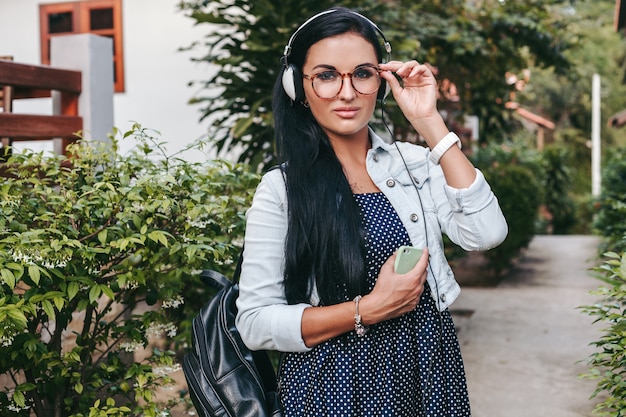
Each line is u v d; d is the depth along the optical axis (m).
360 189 1.69
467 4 7.45
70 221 2.46
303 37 1.66
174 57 7.30
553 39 7.39
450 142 1.62
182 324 3.35
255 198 1.68
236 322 1.68
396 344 1.62
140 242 2.27
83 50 4.05
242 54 4.92
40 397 2.52
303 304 1.60
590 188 30.64
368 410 1.58
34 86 3.74
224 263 2.77
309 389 1.60
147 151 2.79
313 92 1.65
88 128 4.05
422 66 1.66
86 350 2.63
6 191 2.41
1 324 2.05
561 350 5.44
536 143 31.52
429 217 1.69
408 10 6.33
